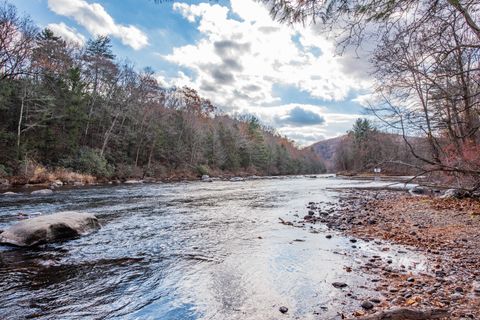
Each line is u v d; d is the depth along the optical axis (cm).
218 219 1190
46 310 454
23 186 2230
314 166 12525
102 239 862
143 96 4531
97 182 3056
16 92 2805
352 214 1292
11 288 531
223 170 6406
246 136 7994
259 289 528
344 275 585
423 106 475
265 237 900
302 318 421
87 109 3806
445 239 815
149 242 838
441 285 511
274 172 8619
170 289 531
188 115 5703
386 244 808
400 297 471
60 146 3092
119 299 493
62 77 3291
